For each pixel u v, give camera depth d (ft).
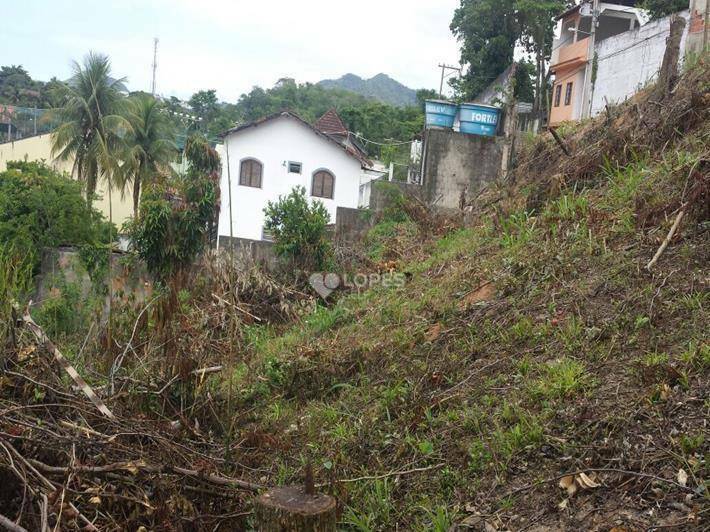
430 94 143.23
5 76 189.98
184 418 17.87
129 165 83.97
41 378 16.03
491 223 31.35
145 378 19.38
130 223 53.83
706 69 26.73
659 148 25.21
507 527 11.37
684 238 17.61
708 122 23.50
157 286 39.93
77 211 66.13
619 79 66.18
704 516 9.50
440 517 12.10
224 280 37.70
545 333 16.92
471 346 18.48
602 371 14.14
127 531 12.67
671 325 14.52
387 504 13.42
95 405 15.61
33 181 67.10
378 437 16.37
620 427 12.13
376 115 133.28
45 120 83.82
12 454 12.42
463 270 25.89
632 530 9.86
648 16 77.66
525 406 14.25
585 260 19.76
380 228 47.70
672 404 12.03
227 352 26.73
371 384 19.71
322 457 16.60
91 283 54.60
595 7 72.43
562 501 11.28
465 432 14.66
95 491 12.42
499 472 12.76
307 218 44.57
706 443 10.87
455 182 52.42
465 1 103.50
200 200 49.73
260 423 20.12
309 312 36.76
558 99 84.17
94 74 81.87
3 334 16.16
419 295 26.30
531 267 21.34
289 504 10.04
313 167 90.17
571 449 12.21
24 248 58.08
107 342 20.10
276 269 43.83
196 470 14.35
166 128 92.27
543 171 35.19
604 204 23.04
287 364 22.59
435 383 17.46
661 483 10.49
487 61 104.53
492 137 52.39
